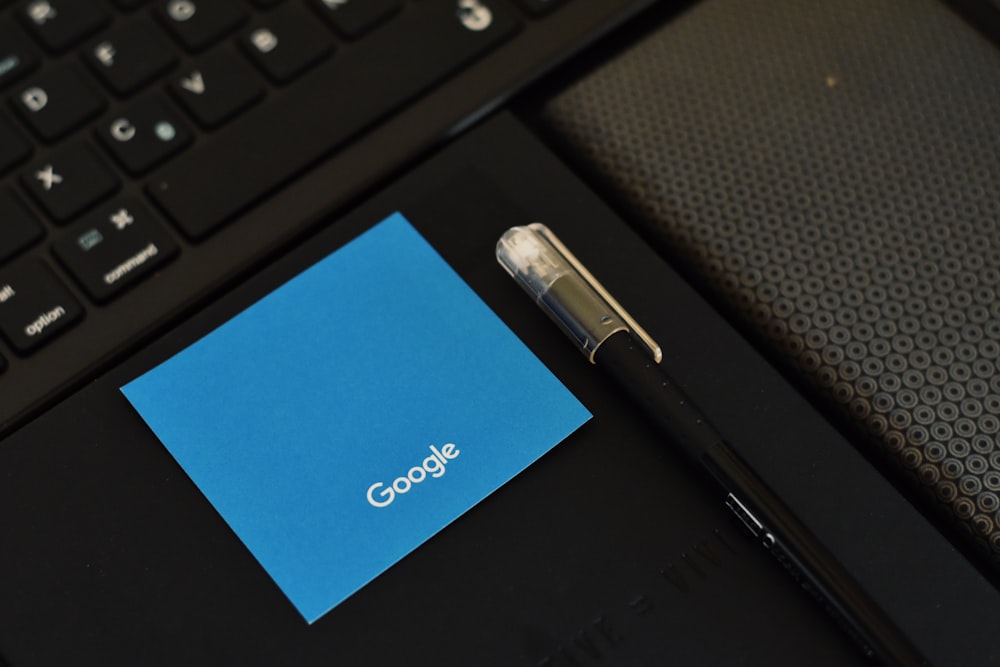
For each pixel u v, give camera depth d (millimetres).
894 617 375
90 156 415
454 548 383
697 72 431
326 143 419
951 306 400
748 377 395
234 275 410
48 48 423
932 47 428
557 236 411
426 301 406
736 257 410
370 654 375
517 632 376
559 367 398
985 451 388
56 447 392
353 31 427
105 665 375
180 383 398
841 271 406
